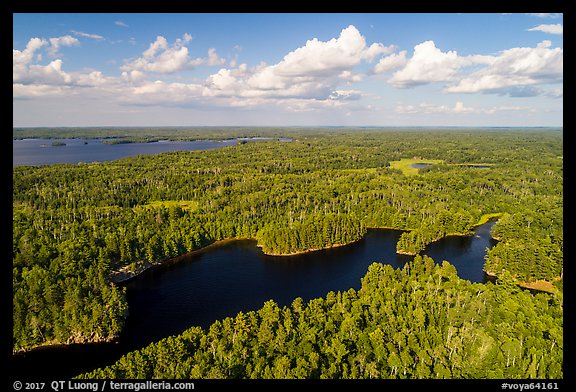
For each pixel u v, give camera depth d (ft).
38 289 390.42
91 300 402.31
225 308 448.24
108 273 504.02
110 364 346.74
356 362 298.35
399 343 309.63
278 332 317.83
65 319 376.89
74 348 369.91
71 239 536.01
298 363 282.77
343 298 378.73
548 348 297.33
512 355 289.94
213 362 295.28
